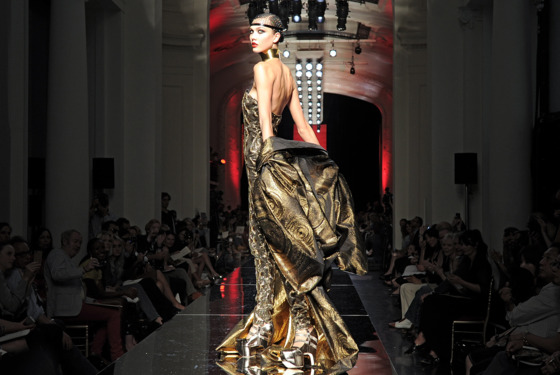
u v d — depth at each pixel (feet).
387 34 67.67
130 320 21.15
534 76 26.48
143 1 35.24
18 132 23.11
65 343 14.48
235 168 90.07
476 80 33.50
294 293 9.98
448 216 34.73
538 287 15.93
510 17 24.73
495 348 14.87
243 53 77.41
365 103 108.88
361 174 109.70
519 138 24.61
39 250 20.38
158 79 36.22
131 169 34.96
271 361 10.25
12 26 22.71
